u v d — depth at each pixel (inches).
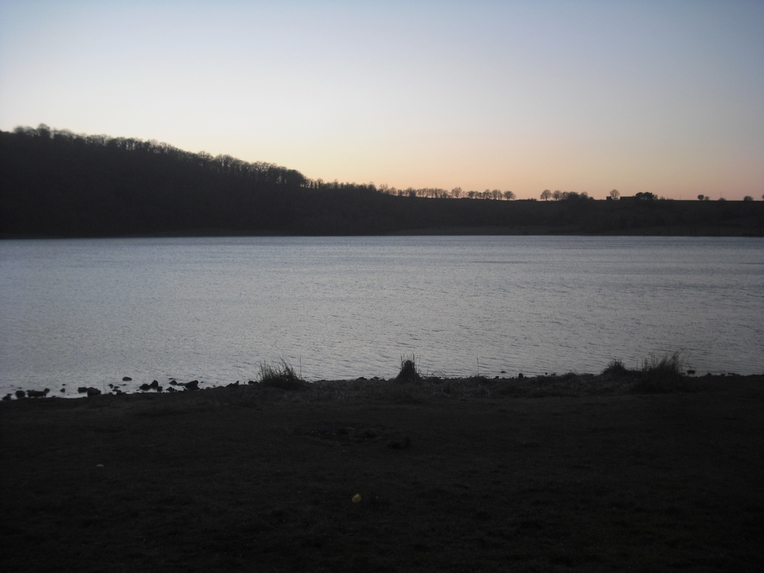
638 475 304.3
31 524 245.1
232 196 7490.2
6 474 308.7
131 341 1053.8
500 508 262.1
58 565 211.3
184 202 7017.7
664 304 1544.0
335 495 276.5
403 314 1376.7
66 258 3750.0
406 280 2316.7
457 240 7347.4
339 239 7426.2
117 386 732.0
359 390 573.3
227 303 1601.9
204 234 6988.2
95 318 1331.2
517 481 295.6
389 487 286.8
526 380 637.9
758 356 891.4
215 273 2657.5
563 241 6968.5
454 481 295.4
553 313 1382.9
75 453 347.9
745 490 280.5
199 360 899.4
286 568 210.7
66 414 475.5
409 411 461.1
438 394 544.7
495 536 236.2
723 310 1424.7
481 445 362.0
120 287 2039.9
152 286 2081.7
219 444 364.5
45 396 677.3
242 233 7214.6
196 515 252.7
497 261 3553.2
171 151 7760.8
